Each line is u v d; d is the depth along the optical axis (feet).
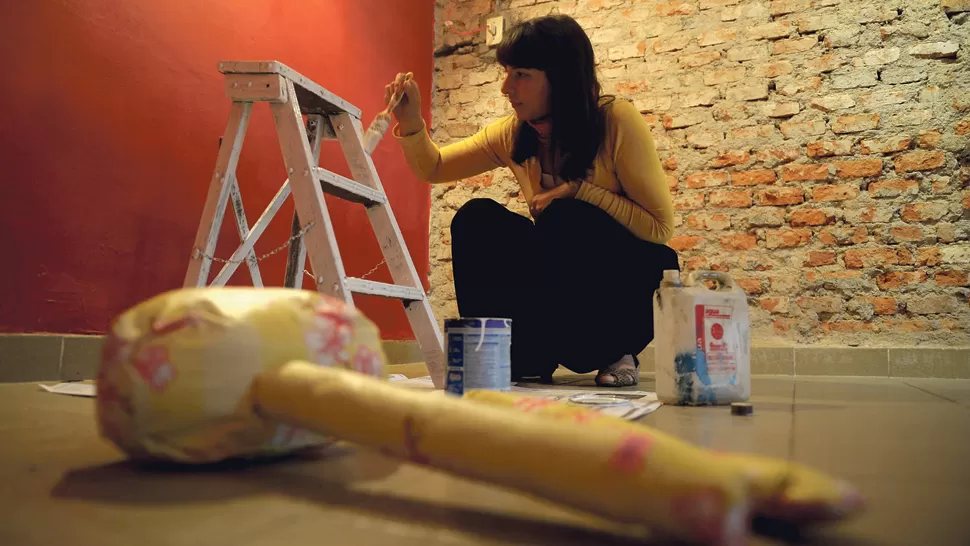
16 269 5.46
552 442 1.75
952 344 9.18
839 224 9.84
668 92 10.86
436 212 12.14
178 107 6.89
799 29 10.27
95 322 6.07
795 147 10.14
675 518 1.53
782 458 2.79
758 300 10.12
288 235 8.32
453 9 12.42
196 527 1.81
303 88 5.53
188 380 2.31
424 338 5.97
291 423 2.35
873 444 3.14
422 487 2.32
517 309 6.88
